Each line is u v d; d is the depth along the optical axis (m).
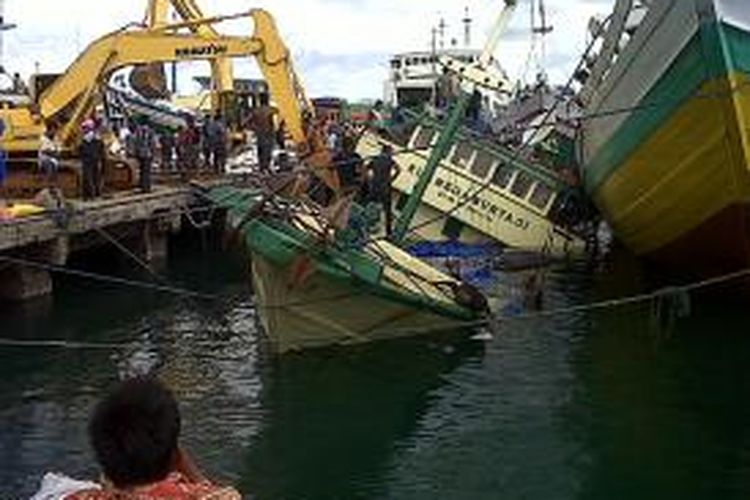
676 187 14.98
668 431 11.11
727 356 14.12
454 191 23.98
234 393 12.95
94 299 20.03
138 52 26.52
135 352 15.56
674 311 14.93
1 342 14.88
